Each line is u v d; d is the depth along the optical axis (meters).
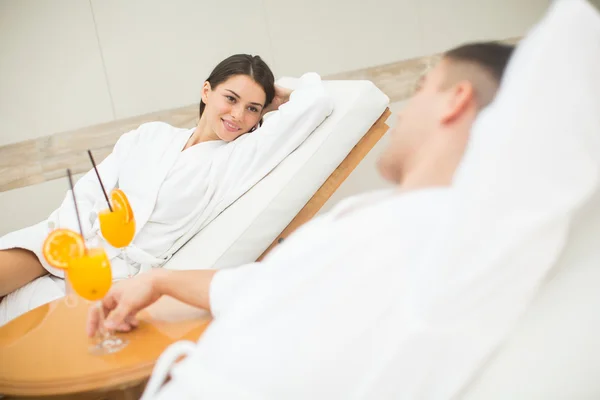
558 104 0.58
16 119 3.19
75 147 3.27
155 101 3.33
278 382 0.63
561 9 0.62
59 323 1.45
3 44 3.12
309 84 2.30
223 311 1.09
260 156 2.22
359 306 0.63
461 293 0.61
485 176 0.59
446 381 0.64
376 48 3.59
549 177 0.59
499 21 3.75
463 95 0.72
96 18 3.20
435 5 3.64
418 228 0.65
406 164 0.78
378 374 0.63
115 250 2.15
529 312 0.66
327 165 2.15
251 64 2.34
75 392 1.12
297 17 3.44
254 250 2.09
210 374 0.65
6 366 1.22
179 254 2.17
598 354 0.66
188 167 2.27
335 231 0.66
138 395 1.18
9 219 3.26
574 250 0.66
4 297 2.12
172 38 3.30
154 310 1.42
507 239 0.59
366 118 2.20
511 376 0.66
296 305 0.64
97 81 3.24
